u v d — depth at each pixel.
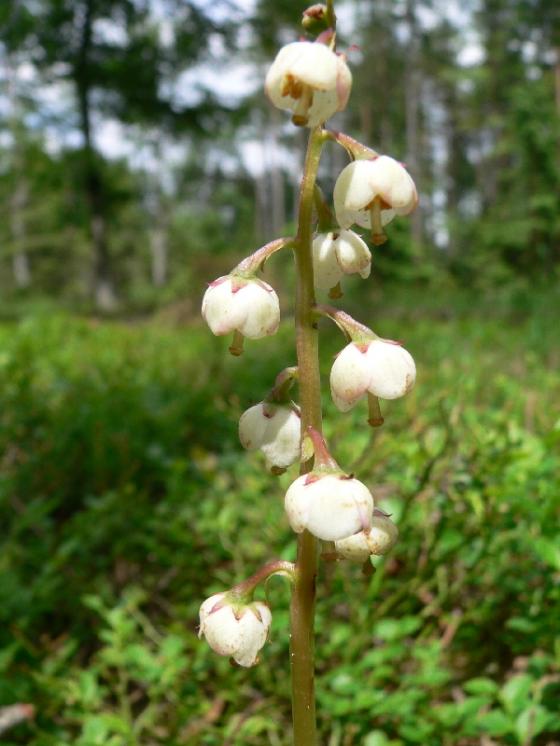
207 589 0.16
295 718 0.09
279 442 0.09
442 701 0.15
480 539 0.15
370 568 0.09
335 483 0.08
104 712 0.14
